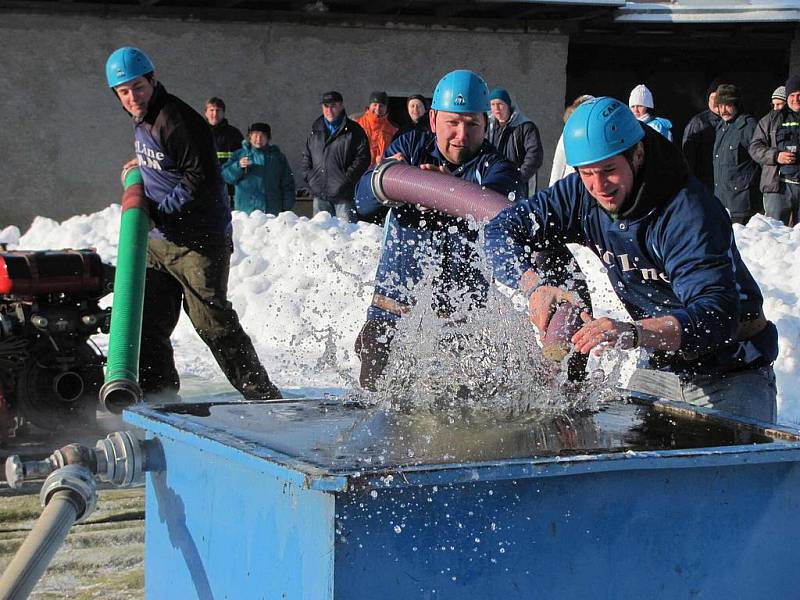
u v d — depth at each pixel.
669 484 2.77
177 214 5.88
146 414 3.30
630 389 4.11
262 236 10.81
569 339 3.75
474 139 4.82
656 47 19.95
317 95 16.66
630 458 2.65
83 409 6.02
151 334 6.06
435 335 3.90
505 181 4.78
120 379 5.10
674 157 3.58
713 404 4.02
